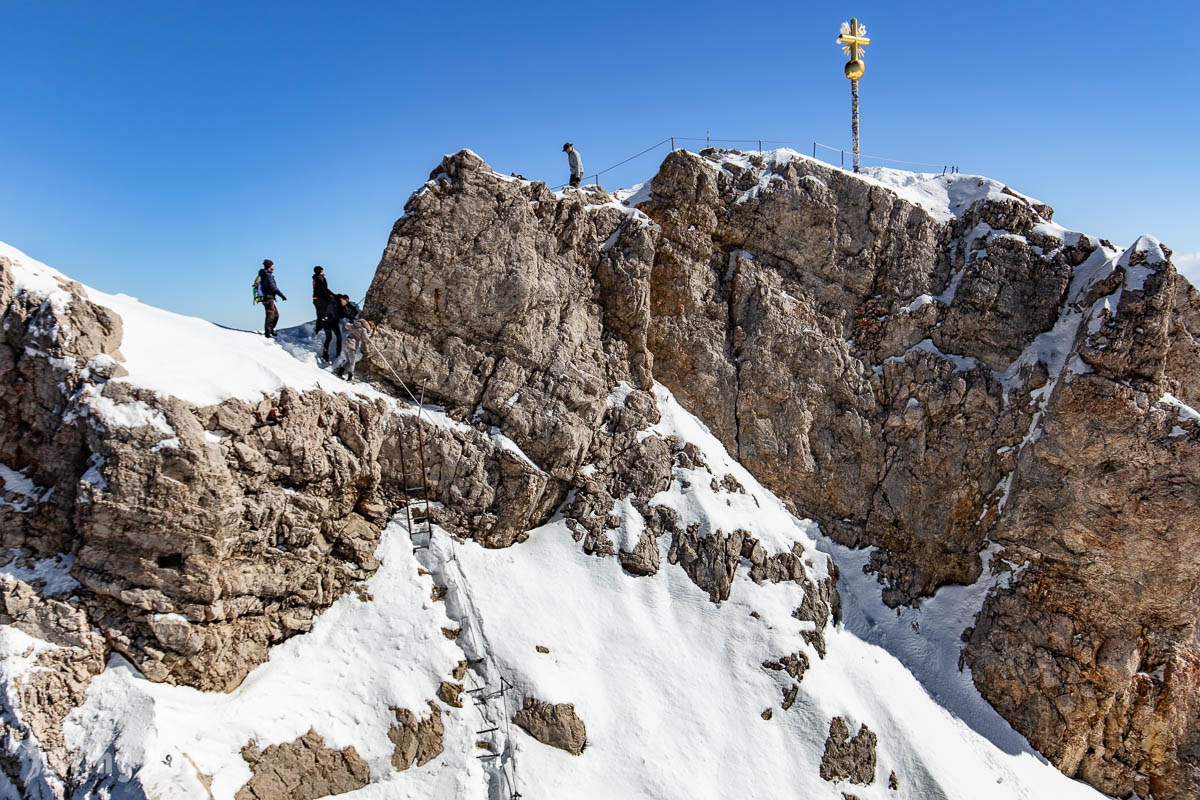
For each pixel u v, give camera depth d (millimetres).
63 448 16766
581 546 23594
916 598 26688
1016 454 26906
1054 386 26469
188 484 16875
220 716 16672
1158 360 24641
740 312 28375
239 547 18062
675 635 22531
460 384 23250
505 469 22797
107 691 15930
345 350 22141
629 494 24609
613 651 21641
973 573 26656
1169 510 23906
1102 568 24547
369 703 18375
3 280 17047
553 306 24875
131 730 15352
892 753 22000
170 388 17422
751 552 24312
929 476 27578
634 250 26688
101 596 16422
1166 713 24719
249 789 16094
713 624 22984
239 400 18344
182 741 15633
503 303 23938
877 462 27922
